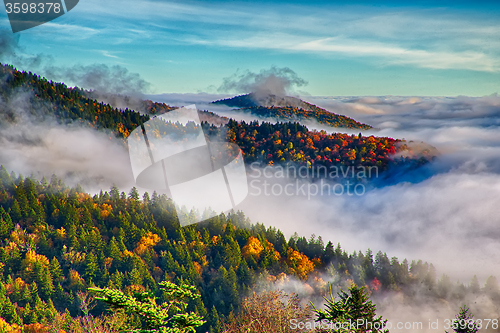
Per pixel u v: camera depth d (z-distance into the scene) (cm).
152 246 13250
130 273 10412
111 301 1773
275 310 3416
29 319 7881
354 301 2386
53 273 10325
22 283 9569
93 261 10725
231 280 11062
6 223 12638
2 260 10712
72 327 3975
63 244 12500
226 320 8300
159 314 1808
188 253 12538
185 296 1944
